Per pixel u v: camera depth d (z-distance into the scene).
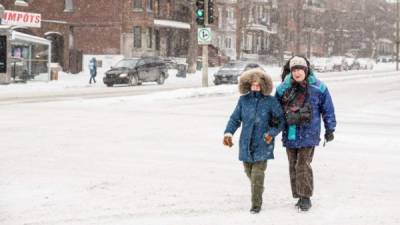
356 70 158.00
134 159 24.05
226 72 84.94
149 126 34.75
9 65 79.94
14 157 24.09
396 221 15.21
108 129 33.19
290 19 194.38
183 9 146.88
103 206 16.52
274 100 15.88
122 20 126.19
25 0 112.00
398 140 30.09
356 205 16.86
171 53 144.88
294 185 16.66
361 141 29.67
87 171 21.41
